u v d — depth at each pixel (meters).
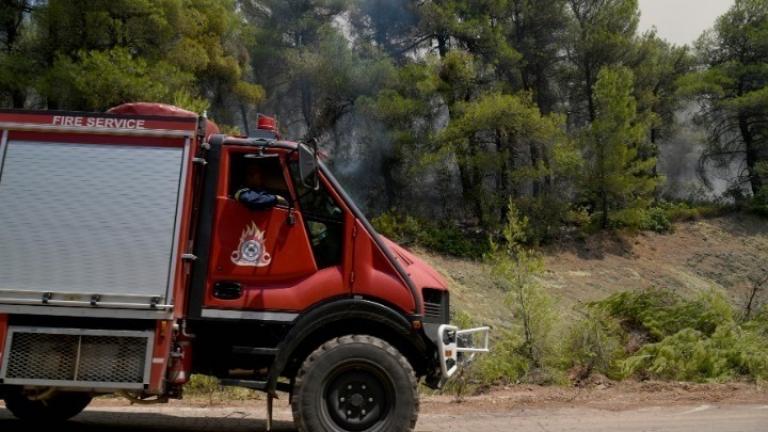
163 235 5.70
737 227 38.28
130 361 5.57
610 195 33.84
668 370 10.93
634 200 34.78
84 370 5.53
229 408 8.49
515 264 12.16
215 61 27.31
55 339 5.54
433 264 26.92
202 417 7.88
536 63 36.34
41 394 5.74
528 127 29.55
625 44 36.31
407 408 5.72
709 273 32.94
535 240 31.33
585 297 26.92
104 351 5.56
